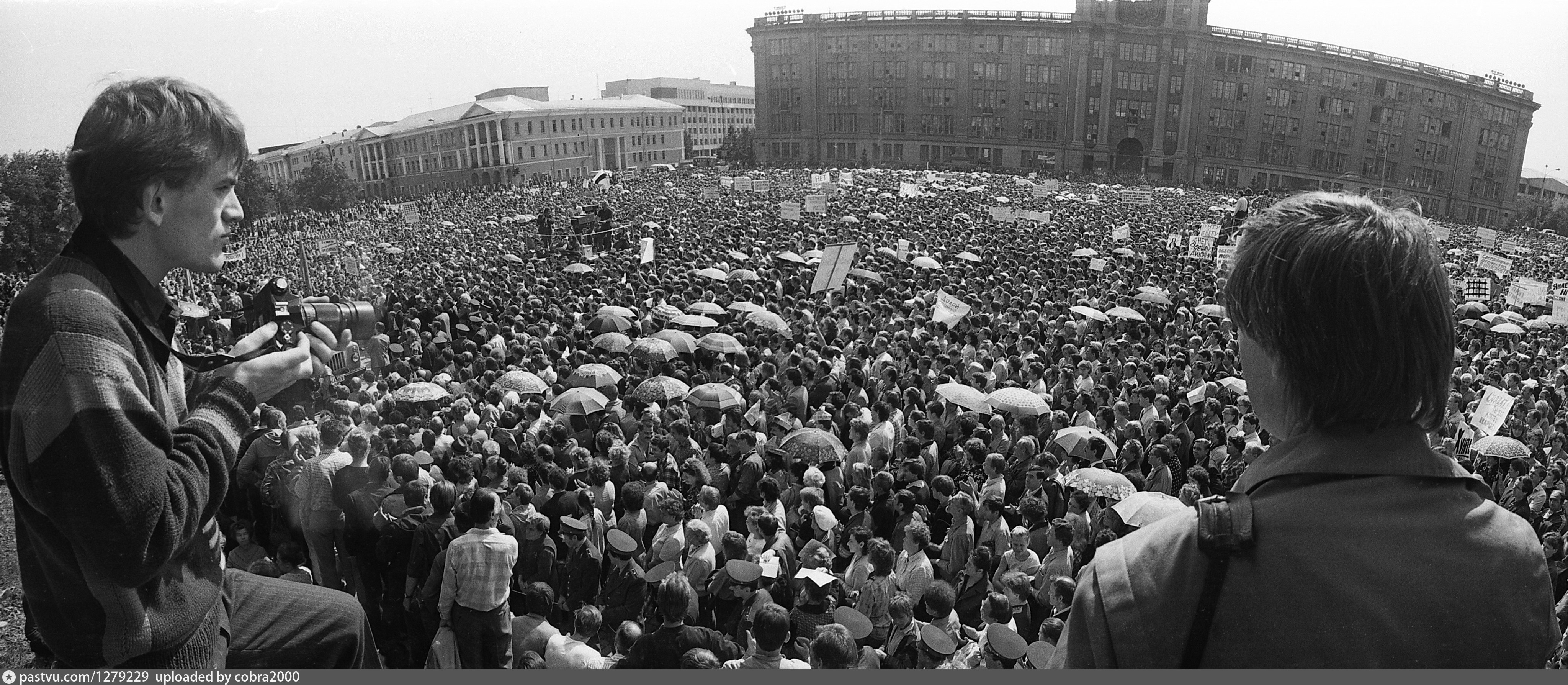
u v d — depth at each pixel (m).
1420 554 1.07
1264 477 1.20
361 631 1.80
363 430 5.84
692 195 55.28
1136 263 27.88
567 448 8.90
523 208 36.50
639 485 7.51
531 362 13.64
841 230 35.19
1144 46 86.19
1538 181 58.09
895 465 9.27
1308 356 1.12
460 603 5.57
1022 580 6.03
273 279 1.82
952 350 12.95
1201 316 18.45
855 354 13.80
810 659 4.72
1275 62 80.75
